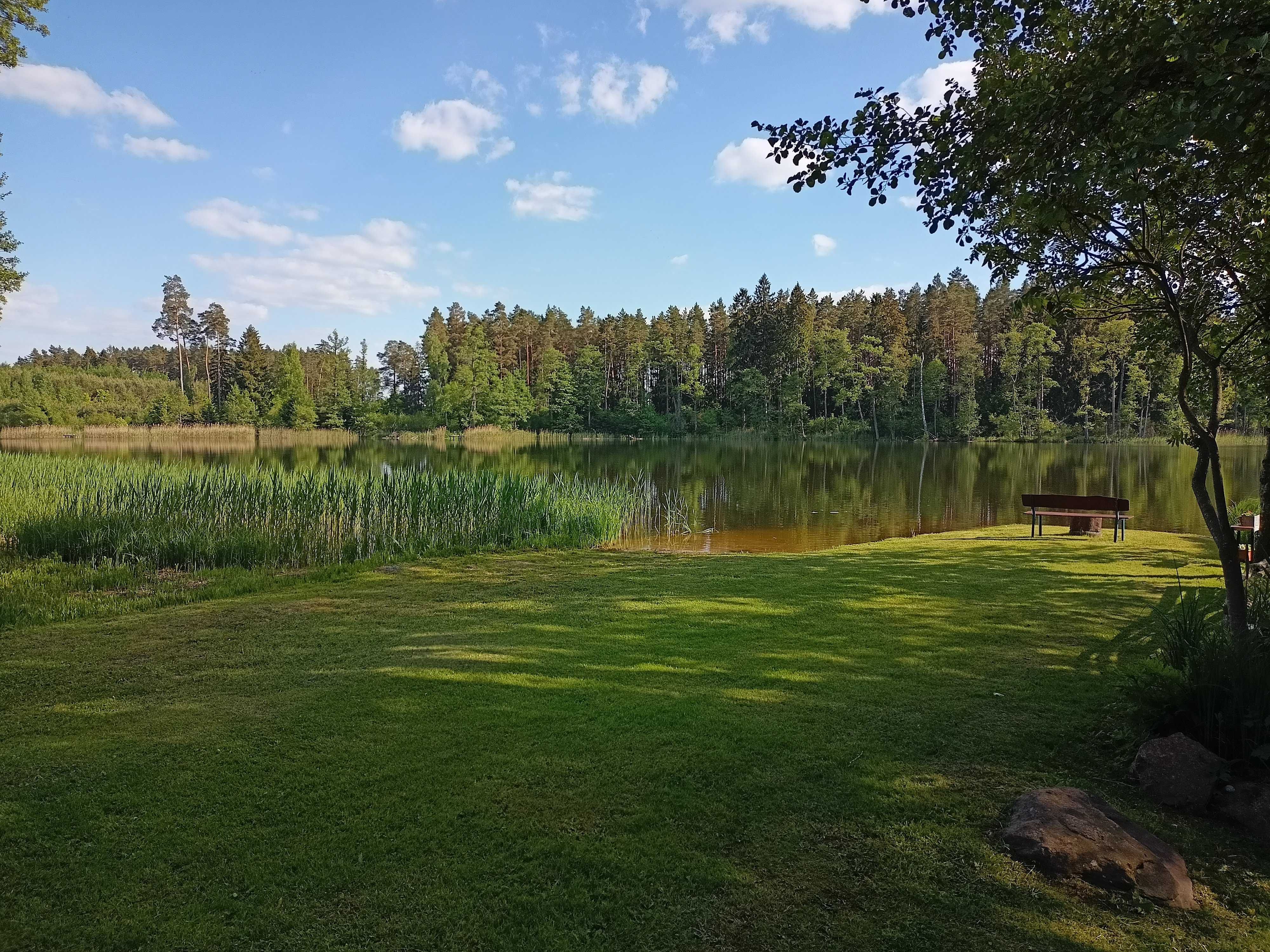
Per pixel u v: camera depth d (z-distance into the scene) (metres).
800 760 3.76
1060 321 4.87
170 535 10.80
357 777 3.58
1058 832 2.95
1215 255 4.47
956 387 61.34
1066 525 14.96
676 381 74.25
